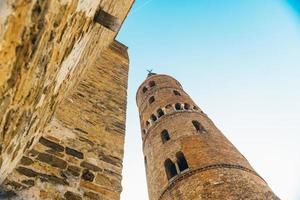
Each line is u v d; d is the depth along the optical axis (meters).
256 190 15.13
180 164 19.91
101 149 5.75
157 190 18.92
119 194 4.95
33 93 2.92
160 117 25.94
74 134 5.70
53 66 3.18
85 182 4.77
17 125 2.91
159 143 22.73
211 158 17.95
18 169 4.14
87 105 7.08
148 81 33.88
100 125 6.58
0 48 1.95
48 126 5.32
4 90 2.24
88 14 3.79
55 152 4.91
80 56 5.00
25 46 2.23
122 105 8.16
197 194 15.66
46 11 2.31
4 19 1.86
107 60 11.06
